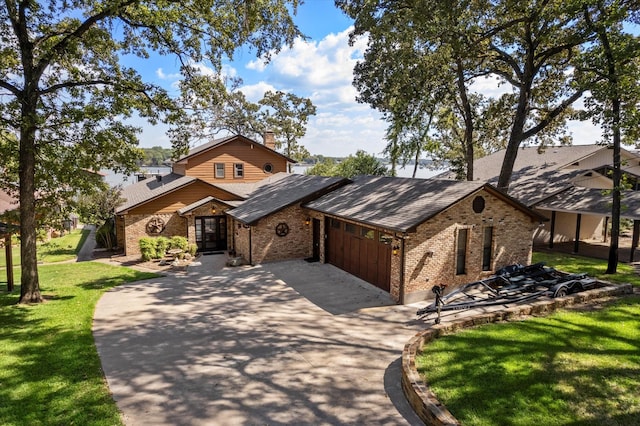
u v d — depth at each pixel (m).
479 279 13.95
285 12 13.70
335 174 39.12
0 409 6.34
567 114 22.23
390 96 20.42
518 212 14.52
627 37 14.07
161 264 19.03
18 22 11.45
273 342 9.56
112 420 6.20
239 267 18.00
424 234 12.64
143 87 13.28
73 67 12.98
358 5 18.31
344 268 16.83
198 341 9.64
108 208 23.33
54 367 7.98
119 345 9.38
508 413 5.95
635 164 26.70
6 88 11.73
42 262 20.31
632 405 6.17
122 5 11.71
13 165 13.10
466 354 8.02
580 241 24.41
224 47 13.77
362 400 6.91
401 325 10.69
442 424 5.60
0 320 10.81
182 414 6.50
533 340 8.77
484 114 23.84
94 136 12.26
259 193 23.81
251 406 6.75
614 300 12.04
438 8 16.22
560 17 16.52
